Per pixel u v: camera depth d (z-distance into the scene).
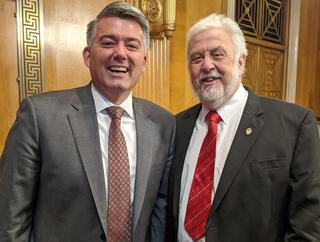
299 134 1.29
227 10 3.67
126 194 1.31
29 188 1.23
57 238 1.22
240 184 1.28
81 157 1.25
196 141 1.50
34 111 1.26
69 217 1.23
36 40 2.28
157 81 2.92
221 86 1.42
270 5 4.44
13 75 2.22
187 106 3.35
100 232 1.24
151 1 2.78
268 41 4.48
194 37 1.47
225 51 1.41
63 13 2.42
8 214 1.18
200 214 1.34
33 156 1.23
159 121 1.53
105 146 1.33
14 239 1.17
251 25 4.18
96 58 1.33
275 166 1.27
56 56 2.41
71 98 1.36
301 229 1.21
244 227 1.26
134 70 1.36
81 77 2.55
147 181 1.36
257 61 4.35
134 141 1.41
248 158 1.30
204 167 1.40
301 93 5.02
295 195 1.25
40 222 1.24
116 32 1.31
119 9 1.33
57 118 1.28
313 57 5.15
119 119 1.37
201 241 1.32
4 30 2.17
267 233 1.25
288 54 4.79
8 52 2.19
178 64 3.24
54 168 1.22
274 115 1.36
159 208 1.52
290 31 4.75
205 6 3.46
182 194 1.45
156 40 2.89
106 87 1.33
